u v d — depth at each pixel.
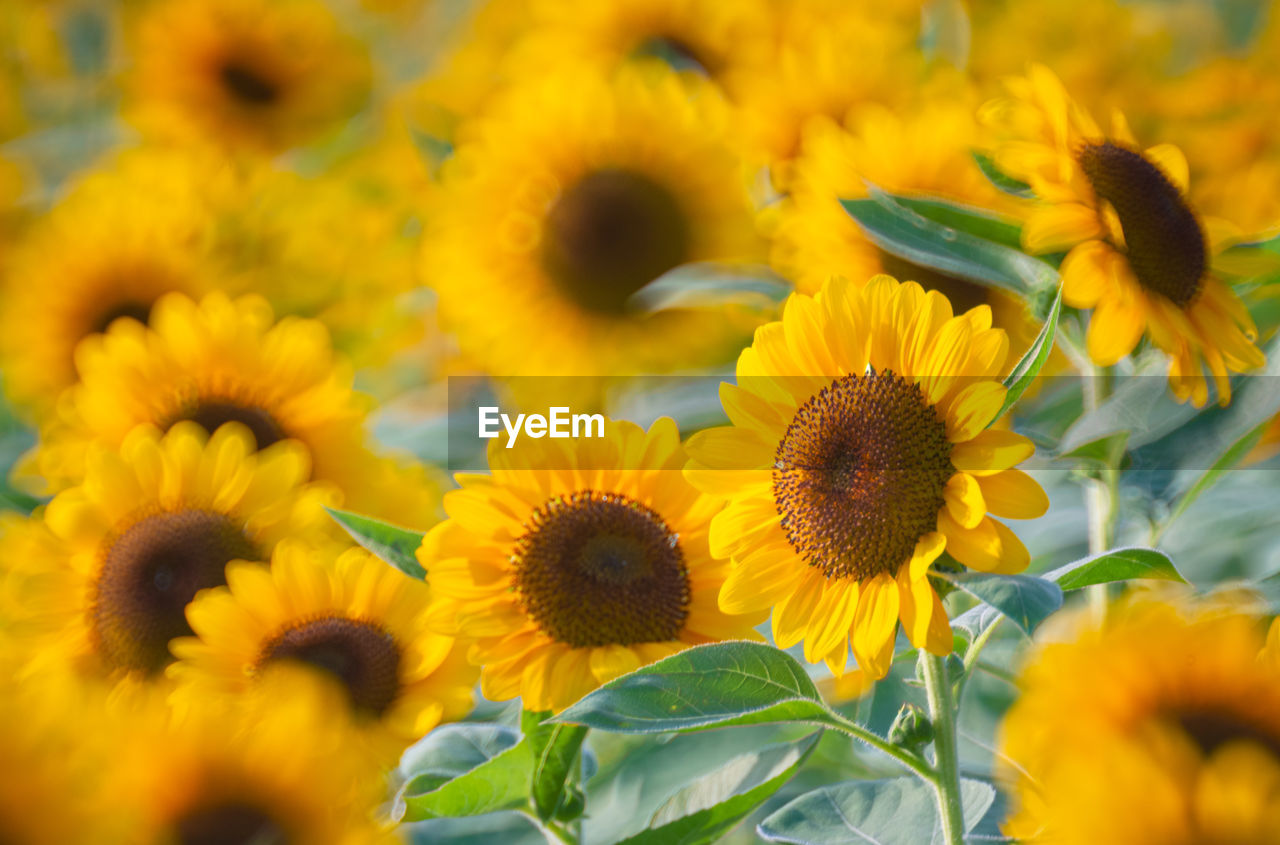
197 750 1.12
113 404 1.43
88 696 1.24
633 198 1.58
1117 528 1.38
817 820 1.19
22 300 1.59
